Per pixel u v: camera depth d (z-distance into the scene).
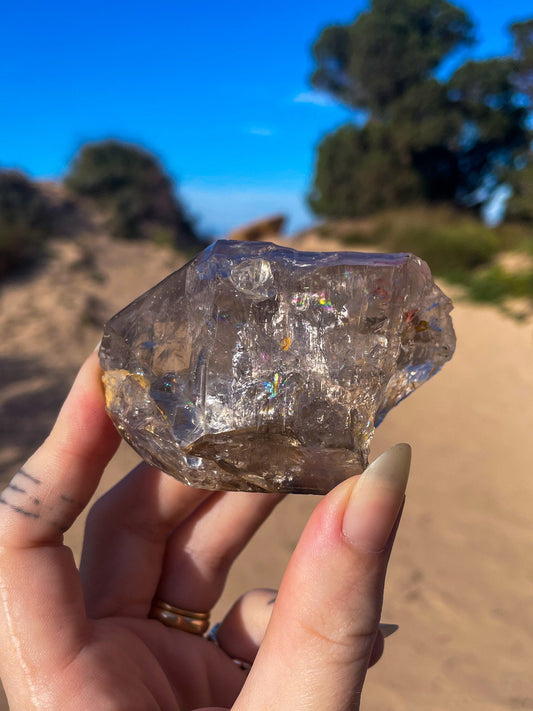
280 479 0.10
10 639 0.10
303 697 0.09
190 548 0.15
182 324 0.10
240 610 0.16
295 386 0.09
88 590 0.14
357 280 0.10
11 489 0.11
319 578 0.09
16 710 0.10
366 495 0.09
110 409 0.11
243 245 0.10
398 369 0.11
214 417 0.09
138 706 0.10
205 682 0.14
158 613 0.15
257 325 0.10
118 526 0.14
